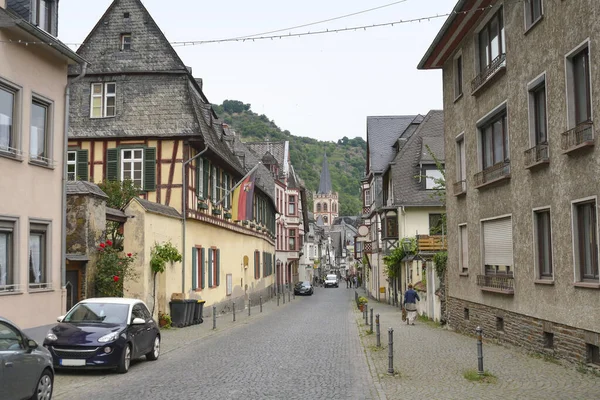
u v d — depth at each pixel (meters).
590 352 12.20
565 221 12.97
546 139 14.27
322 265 128.62
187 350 17.61
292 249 75.19
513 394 10.34
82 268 18.61
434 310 27.12
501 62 16.81
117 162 27.77
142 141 27.72
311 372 13.23
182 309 24.98
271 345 18.58
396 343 18.33
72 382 12.10
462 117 20.88
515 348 16.11
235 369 13.69
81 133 27.95
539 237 14.71
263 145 76.75
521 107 15.45
